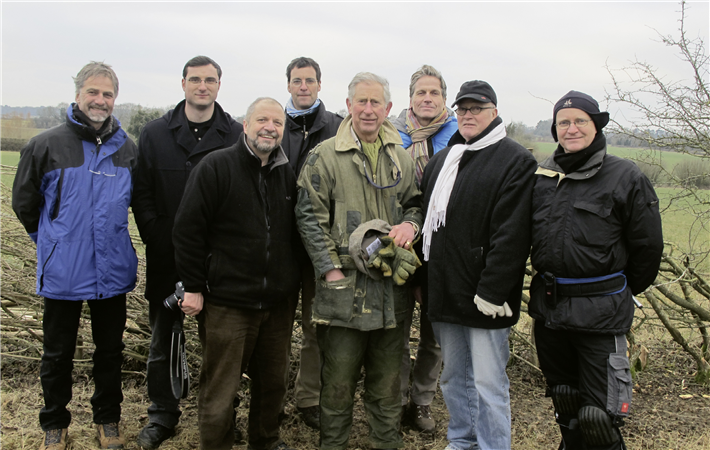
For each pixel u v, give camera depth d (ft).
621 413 7.30
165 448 9.47
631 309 7.60
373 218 8.79
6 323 12.52
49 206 8.57
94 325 9.20
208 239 8.54
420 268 9.48
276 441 9.39
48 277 8.51
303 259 9.53
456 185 8.52
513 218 7.96
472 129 8.57
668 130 12.73
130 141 9.30
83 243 8.58
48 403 8.96
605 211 7.34
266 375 9.10
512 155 8.20
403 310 9.02
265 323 8.88
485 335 8.37
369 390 9.21
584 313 7.44
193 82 9.23
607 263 7.38
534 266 8.00
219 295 8.36
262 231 8.50
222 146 9.59
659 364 13.73
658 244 7.32
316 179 8.70
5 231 12.95
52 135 8.59
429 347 10.25
